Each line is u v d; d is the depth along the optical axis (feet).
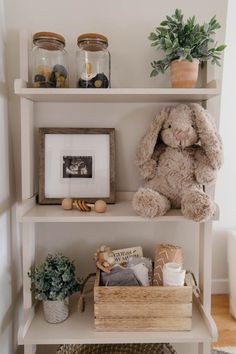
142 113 3.67
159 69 3.26
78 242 3.91
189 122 3.17
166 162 3.34
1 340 3.34
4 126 3.40
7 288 3.51
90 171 3.55
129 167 3.75
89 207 3.22
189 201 2.96
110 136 3.55
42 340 3.11
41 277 3.28
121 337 3.12
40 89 2.90
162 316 3.15
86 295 3.88
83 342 3.11
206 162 3.22
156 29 3.27
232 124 6.76
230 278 6.30
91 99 3.41
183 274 3.16
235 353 4.99
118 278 3.27
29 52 3.33
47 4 3.44
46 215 3.07
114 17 3.49
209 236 3.37
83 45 3.10
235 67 6.48
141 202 2.99
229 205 7.06
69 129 3.53
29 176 3.27
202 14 3.47
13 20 3.43
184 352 4.17
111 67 3.56
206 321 3.29
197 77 3.25
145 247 3.94
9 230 3.57
